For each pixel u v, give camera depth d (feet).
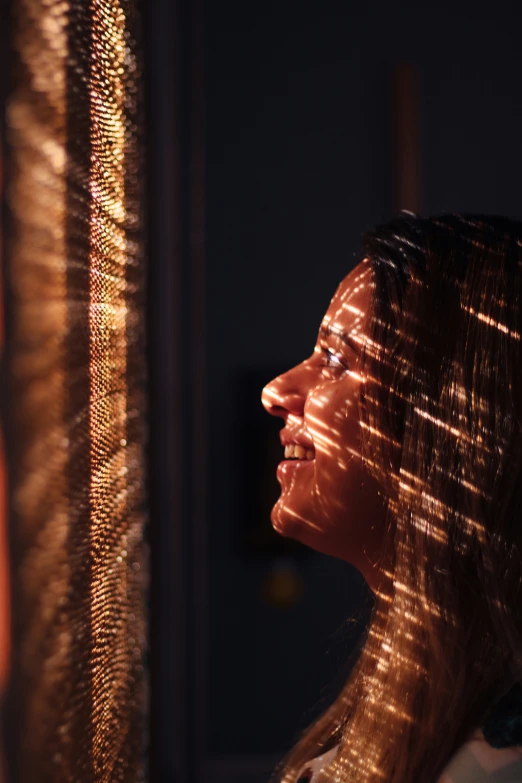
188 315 8.21
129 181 2.57
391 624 2.55
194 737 8.04
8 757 1.18
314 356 2.94
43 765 1.36
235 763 9.83
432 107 9.91
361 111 9.86
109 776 2.18
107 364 2.13
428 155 9.92
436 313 2.56
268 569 9.93
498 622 2.37
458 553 2.46
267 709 9.92
